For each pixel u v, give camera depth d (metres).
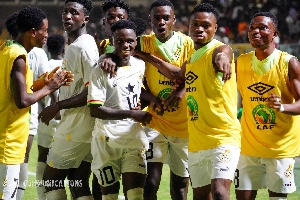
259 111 7.54
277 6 28.48
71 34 7.96
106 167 7.37
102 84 7.06
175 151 8.48
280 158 7.54
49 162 7.93
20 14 6.82
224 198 6.70
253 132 7.62
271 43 7.46
